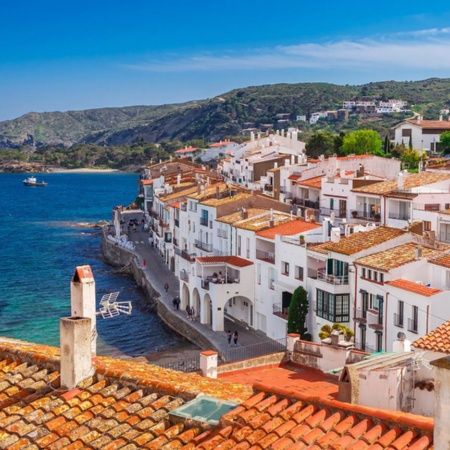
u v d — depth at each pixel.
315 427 16.88
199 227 113.75
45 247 178.00
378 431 16.25
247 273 90.62
